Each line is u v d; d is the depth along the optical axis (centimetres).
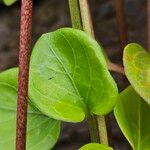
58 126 27
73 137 63
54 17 78
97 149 24
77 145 63
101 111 24
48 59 25
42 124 27
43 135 27
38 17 78
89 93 24
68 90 25
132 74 22
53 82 25
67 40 24
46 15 78
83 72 24
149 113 25
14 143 27
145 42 71
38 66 25
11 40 77
